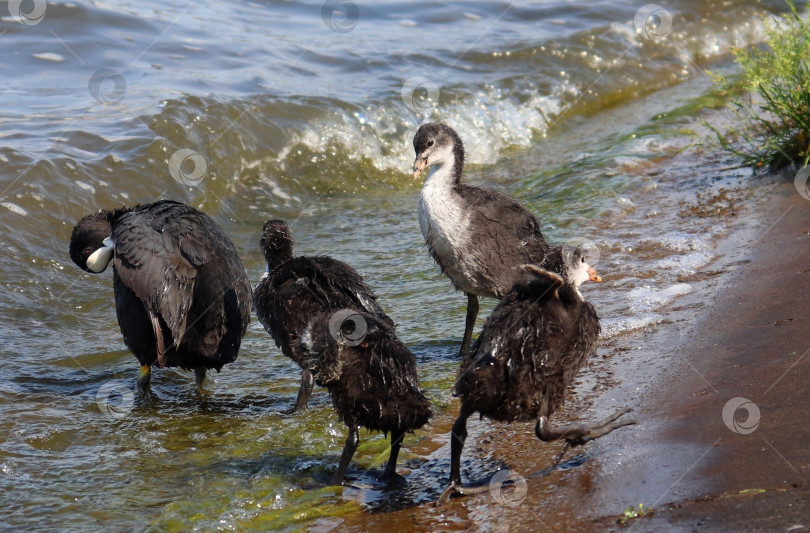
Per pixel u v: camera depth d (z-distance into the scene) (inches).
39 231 496.7
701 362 327.6
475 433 321.4
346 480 297.3
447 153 399.2
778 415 270.8
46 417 344.8
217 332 363.6
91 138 573.3
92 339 419.5
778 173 543.8
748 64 581.3
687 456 259.8
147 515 277.6
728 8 957.8
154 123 594.6
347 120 669.9
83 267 409.4
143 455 319.0
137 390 371.9
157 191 555.2
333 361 283.4
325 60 759.1
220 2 855.7
